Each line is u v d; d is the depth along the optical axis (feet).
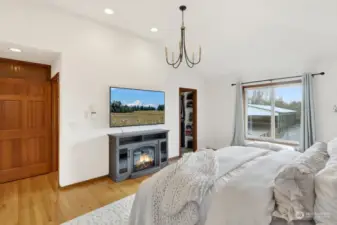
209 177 5.42
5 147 10.77
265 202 4.02
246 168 5.91
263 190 4.28
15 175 11.08
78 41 10.36
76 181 10.49
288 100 13.82
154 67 14.03
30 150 11.64
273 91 14.64
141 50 13.19
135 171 11.89
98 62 11.16
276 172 5.40
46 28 9.28
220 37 12.12
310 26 9.51
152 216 5.33
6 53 9.87
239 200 4.22
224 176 5.68
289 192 3.84
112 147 11.37
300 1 8.14
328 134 11.58
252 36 11.46
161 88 14.57
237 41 12.25
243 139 15.69
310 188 3.89
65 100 10.02
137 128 13.05
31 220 7.15
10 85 10.87
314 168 4.62
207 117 18.65
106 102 11.57
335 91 11.29
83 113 10.67
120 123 12.00
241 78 16.06
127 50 12.44
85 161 10.80
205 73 17.48
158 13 9.82
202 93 18.17
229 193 4.43
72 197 9.04
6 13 8.22
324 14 8.51
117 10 9.64
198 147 17.87
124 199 8.86
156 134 13.35
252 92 15.98
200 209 4.77
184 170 5.82
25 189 9.91
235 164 6.53
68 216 7.43
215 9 9.37
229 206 4.21
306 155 5.87
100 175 11.41
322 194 3.74
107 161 11.69
